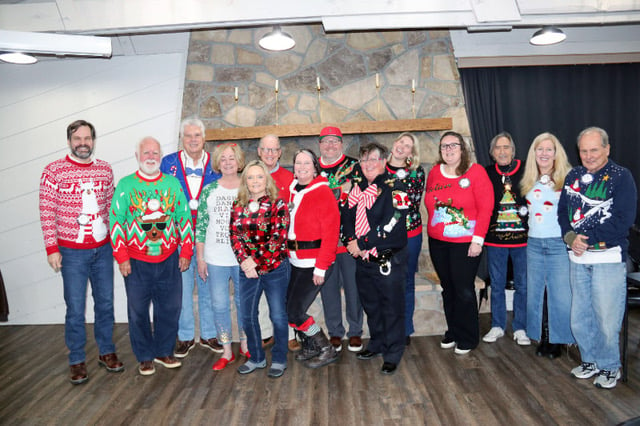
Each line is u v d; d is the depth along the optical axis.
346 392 2.59
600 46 4.23
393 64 4.07
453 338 3.18
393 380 2.73
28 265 4.17
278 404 2.48
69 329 2.82
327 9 3.27
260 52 4.10
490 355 3.06
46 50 2.79
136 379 2.85
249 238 2.60
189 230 2.88
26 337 3.79
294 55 4.10
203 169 3.12
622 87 4.40
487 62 4.25
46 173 2.74
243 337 3.06
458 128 4.01
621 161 4.45
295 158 2.66
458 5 3.28
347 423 2.27
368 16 3.31
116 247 2.70
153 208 2.72
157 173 2.78
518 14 3.29
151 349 2.92
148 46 4.11
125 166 4.20
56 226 2.80
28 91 4.14
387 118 4.05
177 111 4.17
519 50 4.22
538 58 4.25
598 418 2.24
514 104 4.37
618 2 3.26
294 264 2.74
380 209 2.68
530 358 3.00
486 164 4.39
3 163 4.14
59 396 2.66
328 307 3.17
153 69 4.18
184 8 3.28
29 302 4.19
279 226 2.61
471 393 2.54
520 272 3.21
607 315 2.48
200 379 2.82
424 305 3.48
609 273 2.45
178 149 4.07
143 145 2.71
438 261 3.05
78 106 4.17
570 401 2.42
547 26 3.47
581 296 2.59
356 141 4.10
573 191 2.57
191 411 2.44
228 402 2.52
